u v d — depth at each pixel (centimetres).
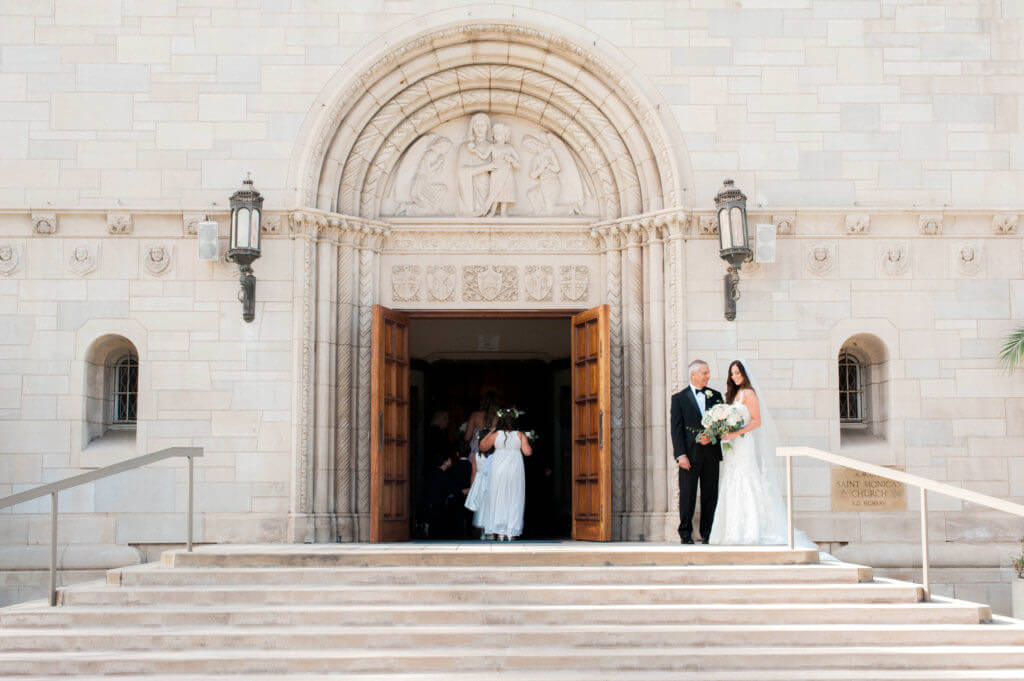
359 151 1570
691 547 1211
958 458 1512
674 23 1561
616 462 1555
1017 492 1509
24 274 1509
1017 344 1491
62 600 1052
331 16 1548
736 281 1491
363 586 1073
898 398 1520
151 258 1512
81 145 1527
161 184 1526
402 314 1609
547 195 1616
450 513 1889
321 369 1520
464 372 2300
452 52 1566
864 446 1517
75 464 1484
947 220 1545
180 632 983
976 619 1022
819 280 1530
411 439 2200
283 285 1516
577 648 964
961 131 1559
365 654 938
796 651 946
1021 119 1562
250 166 1530
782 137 1551
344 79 1538
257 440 1491
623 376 1570
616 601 1048
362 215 1580
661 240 1548
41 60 1536
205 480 1487
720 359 1517
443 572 1088
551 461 2252
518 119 1633
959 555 1483
